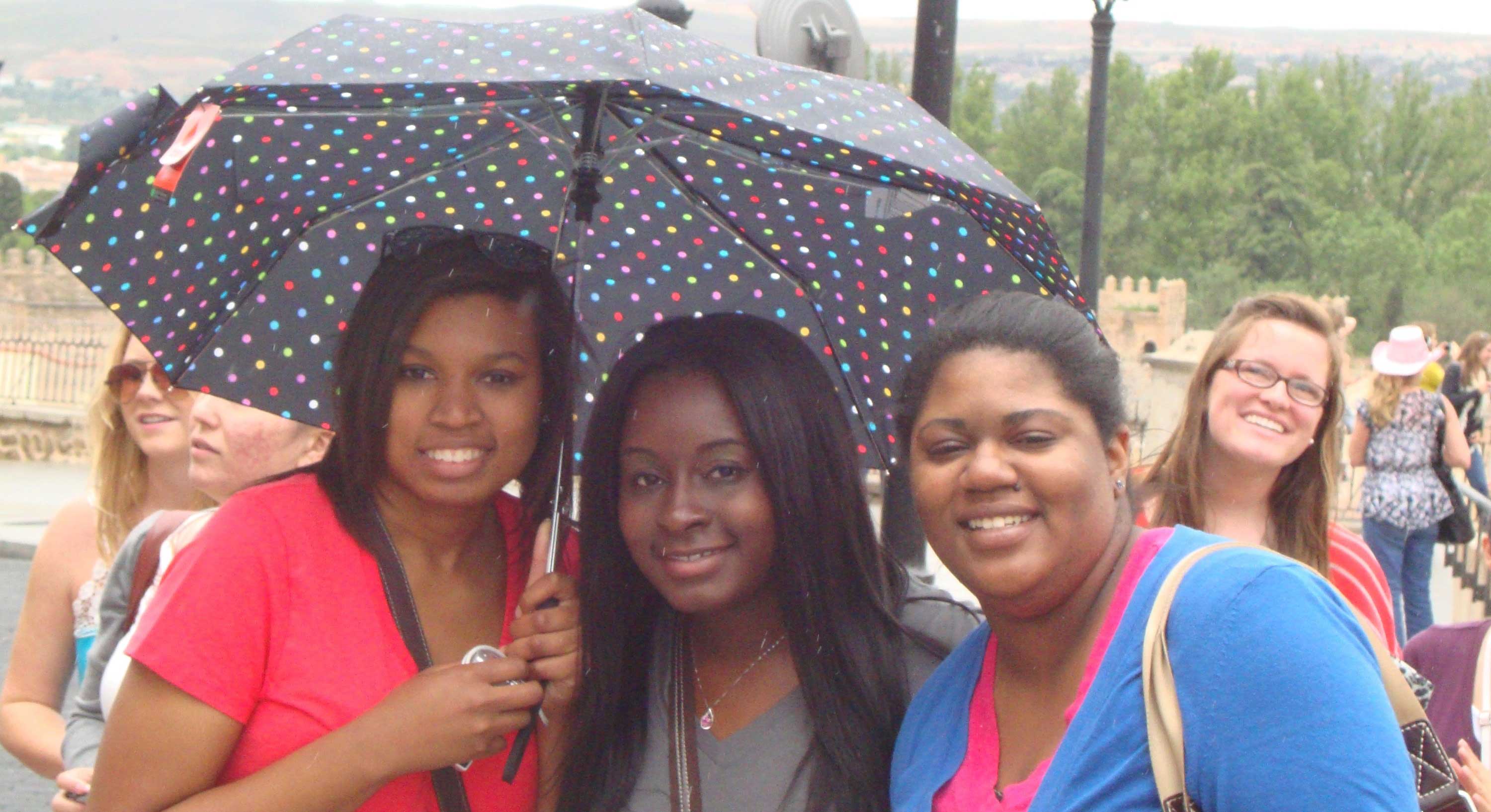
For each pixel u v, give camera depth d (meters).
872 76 80.88
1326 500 3.34
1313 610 1.62
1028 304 1.94
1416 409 8.23
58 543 3.35
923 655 2.41
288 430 3.12
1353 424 12.16
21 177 100.56
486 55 1.90
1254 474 3.30
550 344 2.31
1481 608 7.83
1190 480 3.35
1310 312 3.27
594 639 2.33
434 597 2.29
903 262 2.49
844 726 2.26
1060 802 1.71
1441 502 8.18
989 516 1.84
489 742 2.12
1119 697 1.70
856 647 2.33
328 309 2.46
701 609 2.29
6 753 6.79
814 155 2.30
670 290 2.67
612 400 2.33
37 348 18.55
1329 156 74.50
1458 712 2.95
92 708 2.95
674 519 2.25
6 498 14.70
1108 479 1.87
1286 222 66.69
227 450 3.10
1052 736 1.85
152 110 1.99
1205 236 67.00
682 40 2.01
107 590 2.93
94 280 2.17
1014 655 1.93
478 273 2.20
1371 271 61.22
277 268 2.42
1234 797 1.58
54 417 17.64
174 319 2.28
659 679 2.37
